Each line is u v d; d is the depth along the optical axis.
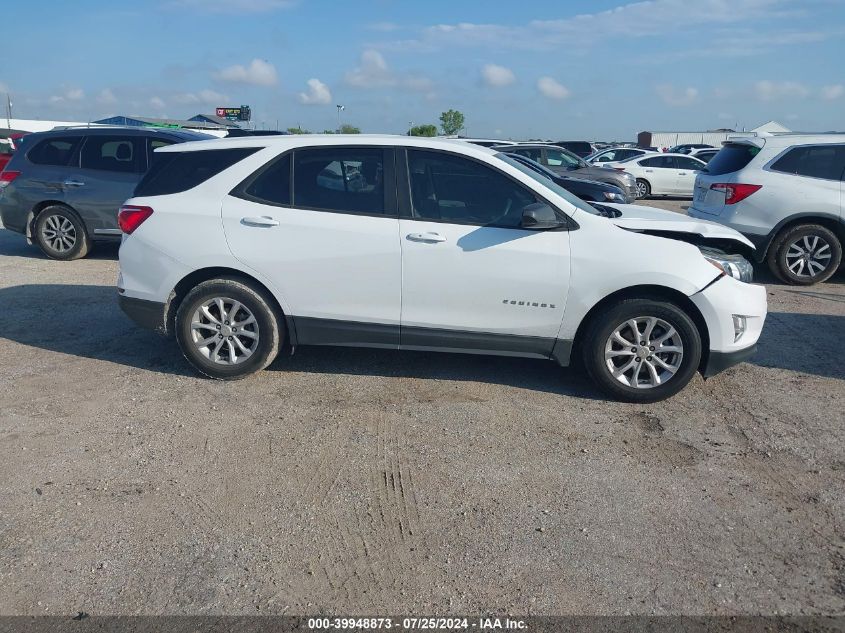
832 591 3.03
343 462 4.12
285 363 5.71
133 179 9.68
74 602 2.92
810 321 7.32
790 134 9.05
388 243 4.90
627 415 4.82
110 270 9.38
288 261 5.00
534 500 3.73
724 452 4.31
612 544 3.35
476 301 4.92
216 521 3.51
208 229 5.08
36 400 4.95
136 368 5.60
